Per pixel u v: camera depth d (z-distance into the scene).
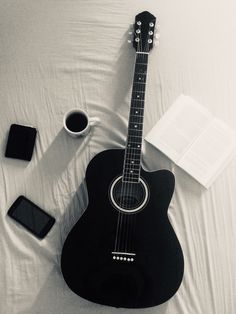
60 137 1.26
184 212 1.21
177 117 1.27
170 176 1.13
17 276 1.17
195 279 1.18
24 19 1.34
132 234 1.11
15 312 1.16
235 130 1.27
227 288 1.18
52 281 1.17
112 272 1.10
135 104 1.15
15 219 1.20
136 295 1.10
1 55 1.32
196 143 1.25
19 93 1.29
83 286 1.10
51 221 1.20
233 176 1.24
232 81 1.31
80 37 1.33
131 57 1.31
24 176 1.24
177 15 1.34
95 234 1.11
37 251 1.19
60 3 1.34
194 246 1.20
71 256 1.11
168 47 1.32
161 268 1.10
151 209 1.12
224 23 1.33
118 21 1.33
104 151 1.14
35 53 1.32
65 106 1.28
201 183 1.22
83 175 1.24
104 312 1.16
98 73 1.31
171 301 1.16
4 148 1.25
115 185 1.13
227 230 1.21
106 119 1.27
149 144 1.25
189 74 1.31
